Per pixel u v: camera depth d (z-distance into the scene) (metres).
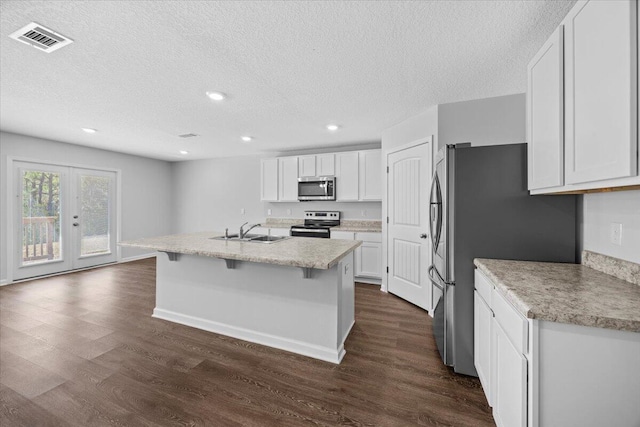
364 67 2.09
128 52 1.86
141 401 1.63
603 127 1.03
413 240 3.20
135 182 5.62
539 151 1.50
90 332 2.50
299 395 1.69
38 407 1.58
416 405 1.61
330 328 2.11
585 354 0.97
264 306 2.35
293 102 2.77
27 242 4.13
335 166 4.55
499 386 1.33
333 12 1.50
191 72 2.15
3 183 3.85
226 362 2.05
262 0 1.40
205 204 6.11
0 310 2.99
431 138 2.87
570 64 1.22
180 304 2.73
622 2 0.94
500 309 1.32
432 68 2.11
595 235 1.55
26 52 1.85
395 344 2.32
